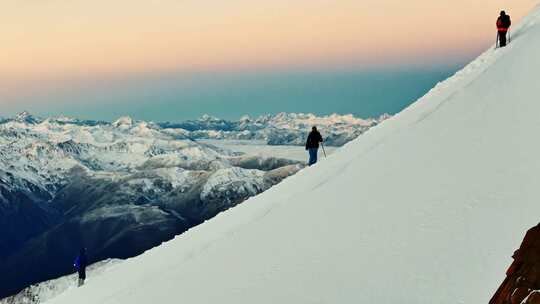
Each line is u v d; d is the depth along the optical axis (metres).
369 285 8.88
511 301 6.31
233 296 10.58
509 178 10.45
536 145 11.52
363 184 14.09
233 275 11.67
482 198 10.02
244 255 12.64
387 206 11.70
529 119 13.50
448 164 12.73
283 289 9.99
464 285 7.77
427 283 8.23
